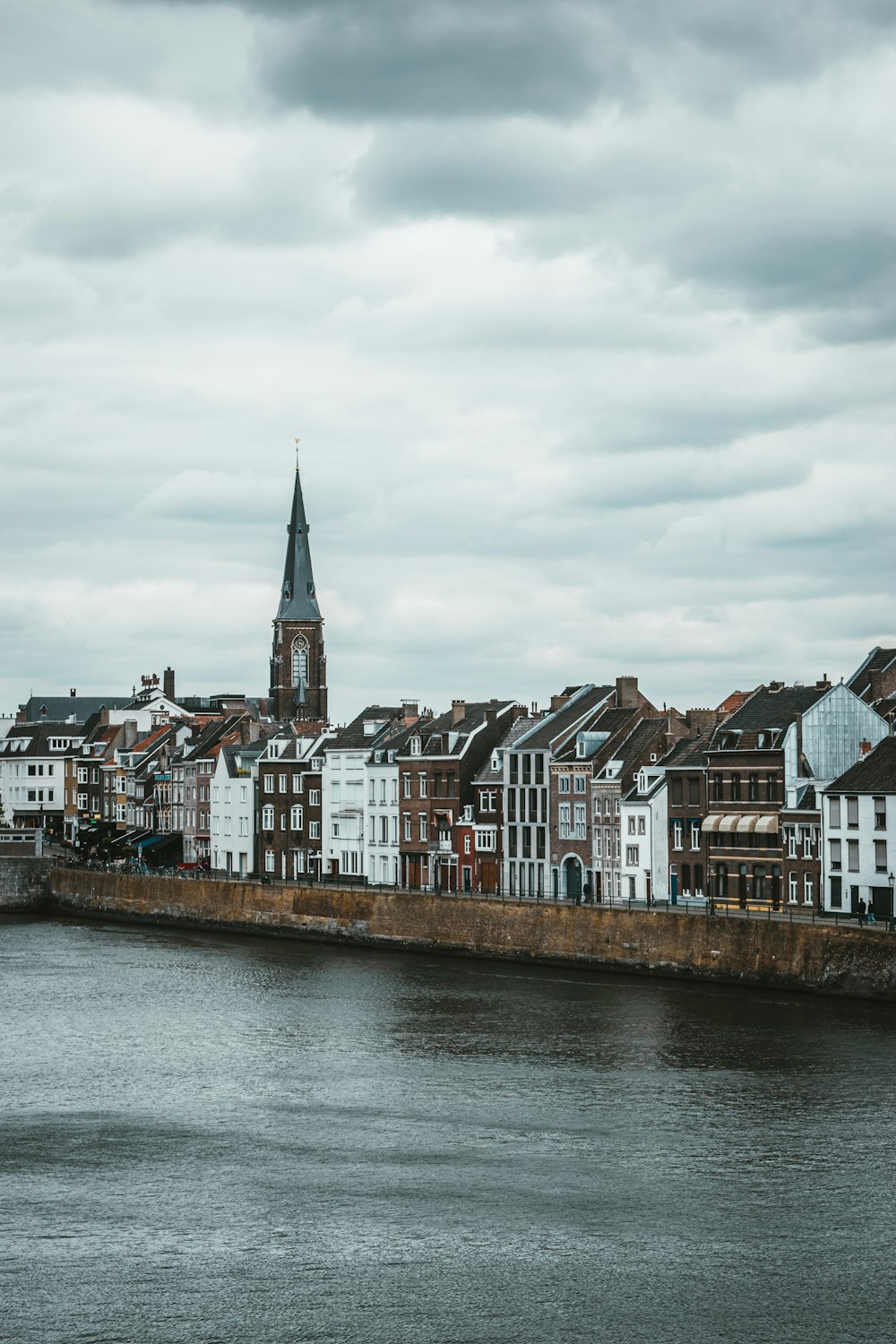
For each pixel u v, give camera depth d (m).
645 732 155.62
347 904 154.12
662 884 148.12
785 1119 77.94
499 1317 54.59
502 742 174.00
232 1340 52.94
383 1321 54.34
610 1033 99.44
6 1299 55.94
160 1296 56.25
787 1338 53.22
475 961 137.88
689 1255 59.88
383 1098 83.25
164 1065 91.69
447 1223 63.09
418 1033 100.75
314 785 194.62
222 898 170.88
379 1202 65.69
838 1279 57.75
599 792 155.12
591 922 128.75
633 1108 80.31
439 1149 73.31
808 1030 98.38
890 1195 66.50
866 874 126.38
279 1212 64.38
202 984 124.19
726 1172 69.56
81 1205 65.38
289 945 154.12
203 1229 62.47
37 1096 84.12
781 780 137.25
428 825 175.62
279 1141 74.88
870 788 126.00
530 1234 61.94
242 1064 91.75
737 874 140.12
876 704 149.12
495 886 167.75
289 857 197.75
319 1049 96.00
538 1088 85.00
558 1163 70.94
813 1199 66.06
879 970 107.19
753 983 115.31
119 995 118.44
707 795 143.88
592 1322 54.34
